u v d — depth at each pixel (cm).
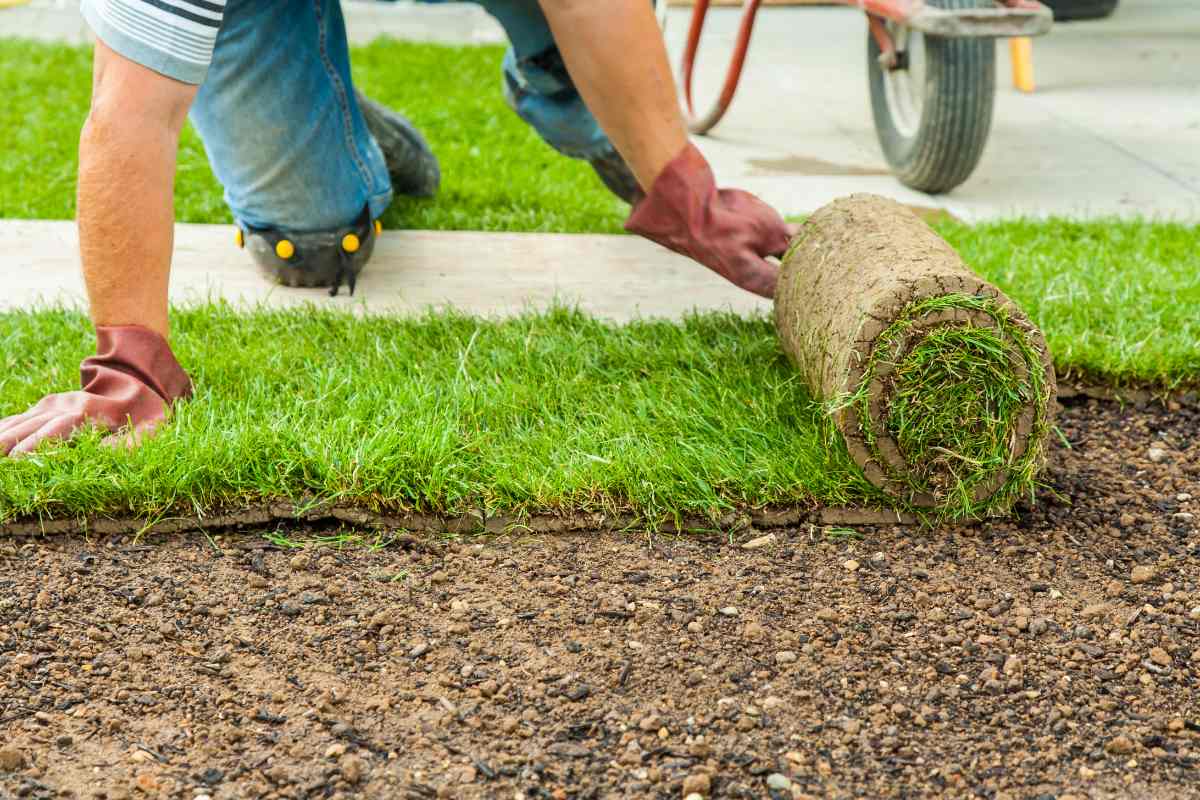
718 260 319
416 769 183
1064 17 897
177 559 236
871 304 240
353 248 361
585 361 307
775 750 187
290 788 179
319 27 331
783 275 297
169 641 212
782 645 212
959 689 202
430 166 459
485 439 268
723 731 191
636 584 230
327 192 349
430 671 205
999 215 461
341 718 193
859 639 214
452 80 684
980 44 453
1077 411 304
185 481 244
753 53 802
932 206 472
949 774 183
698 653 210
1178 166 529
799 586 230
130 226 258
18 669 203
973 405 242
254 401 279
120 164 253
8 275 371
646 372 304
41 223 421
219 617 219
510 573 233
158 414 266
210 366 295
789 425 276
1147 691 202
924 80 468
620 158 411
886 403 242
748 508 251
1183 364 308
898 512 252
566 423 275
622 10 289
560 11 289
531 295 369
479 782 180
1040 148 559
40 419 258
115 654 208
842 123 614
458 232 427
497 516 248
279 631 215
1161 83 690
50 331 320
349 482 249
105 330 268
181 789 178
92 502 242
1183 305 338
